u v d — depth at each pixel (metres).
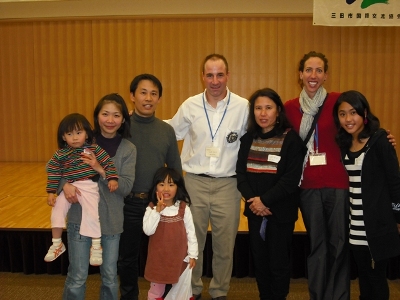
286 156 2.66
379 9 7.11
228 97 2.97
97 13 7.99
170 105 8.15
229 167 2.94
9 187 5.94
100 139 2.53
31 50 8.21
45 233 3.76
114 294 2.49
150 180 2.68
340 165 2.65
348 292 2.71
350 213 2.57
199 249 3.05
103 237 2.48
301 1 7.71
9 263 3.85
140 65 8.10
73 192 2.35
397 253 2.44
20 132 8.39
